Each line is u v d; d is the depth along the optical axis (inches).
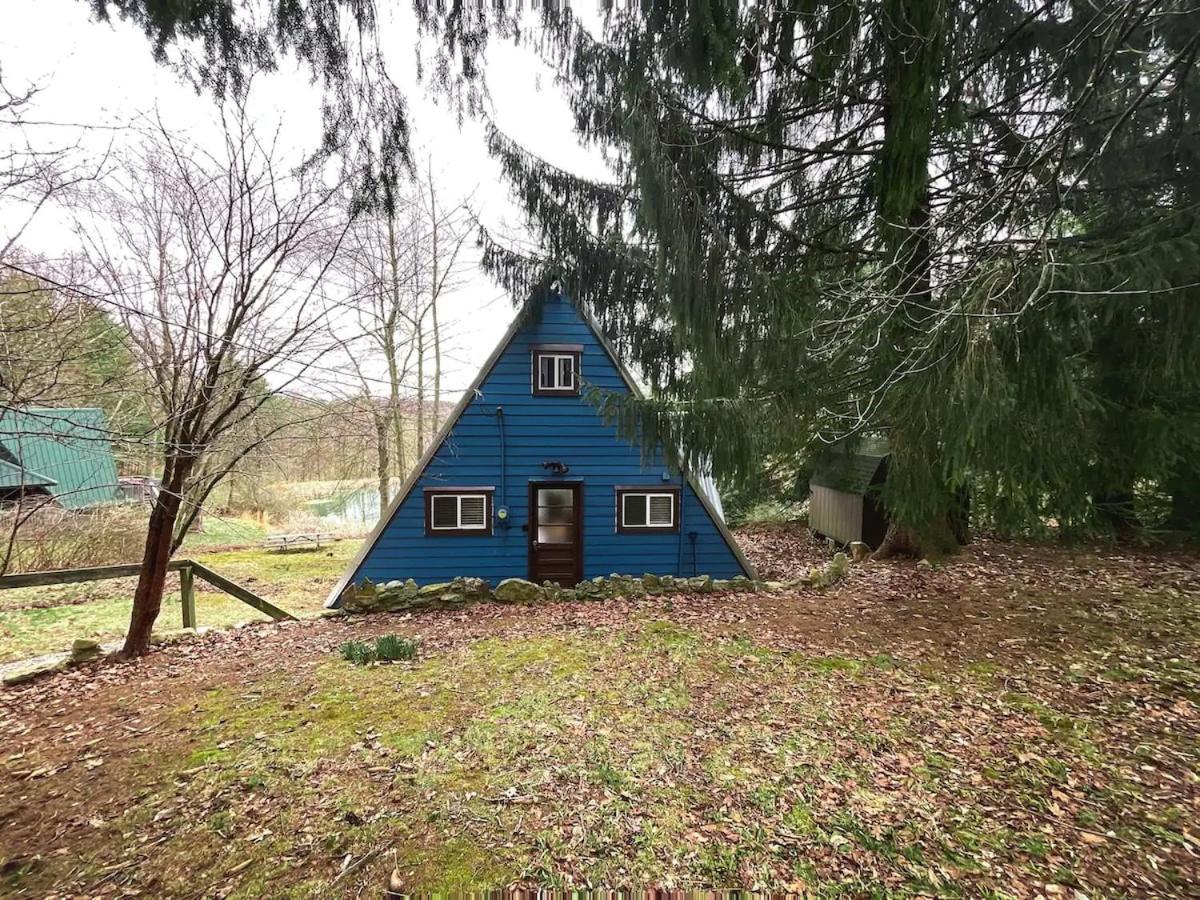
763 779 118.4
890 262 197.8
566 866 94.8
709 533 329.4
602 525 323.6
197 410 205.0
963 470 197.6
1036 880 91.4
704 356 197.3
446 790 115.8
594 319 316.5
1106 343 239.1
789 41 181.8
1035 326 181.3
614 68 177.9
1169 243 176.1
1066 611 220.2
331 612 260.2
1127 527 312.3
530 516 319.3
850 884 90.8
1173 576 257.3
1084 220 226.8
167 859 99.9
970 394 169.5
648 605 257.6
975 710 148.1
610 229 265.4
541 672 178.4
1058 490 237.8
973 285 162.6
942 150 228.5
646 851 98.0
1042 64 209.0
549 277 289.4
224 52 129.2
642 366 279.6
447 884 91.4
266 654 206.1
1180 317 187.5
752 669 177.3
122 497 354.3
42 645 279.0
